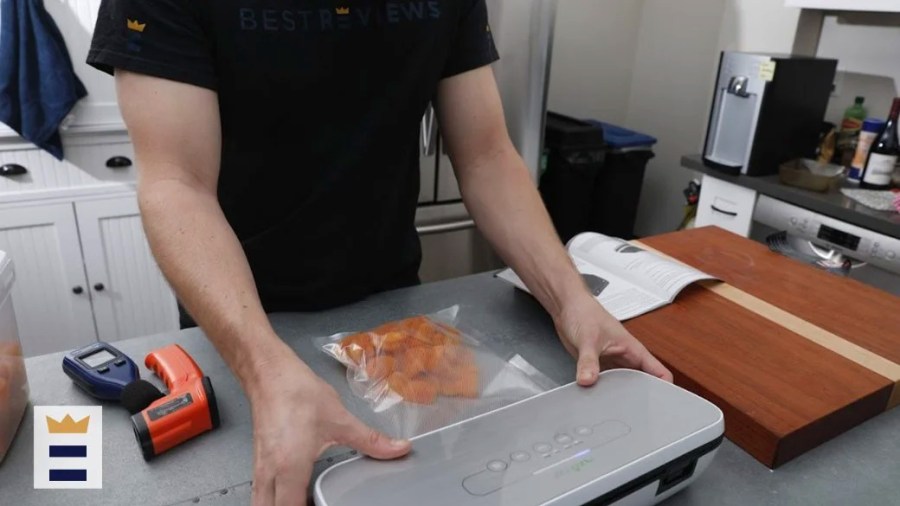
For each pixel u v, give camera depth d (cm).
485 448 53
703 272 97
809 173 193
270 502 49
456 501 47
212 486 56
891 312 87
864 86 221
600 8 294
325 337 80
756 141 203
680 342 78
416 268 108
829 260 110
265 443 50
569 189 249
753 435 64
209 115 73
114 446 60
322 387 54
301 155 88
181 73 70
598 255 101
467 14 91
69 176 194
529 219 87
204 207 69
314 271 94
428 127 198
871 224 172
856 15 219
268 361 56
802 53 234
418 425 63
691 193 253
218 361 75
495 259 228
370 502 47
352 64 84
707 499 58
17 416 62
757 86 200
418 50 87
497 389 69
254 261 93
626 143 259
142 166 70
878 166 194
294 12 78
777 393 68
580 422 57
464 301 94
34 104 178
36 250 198
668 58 292
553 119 264
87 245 204
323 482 49
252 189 90
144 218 67
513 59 204
